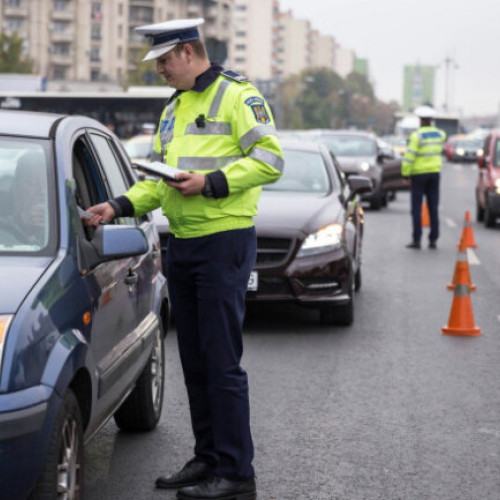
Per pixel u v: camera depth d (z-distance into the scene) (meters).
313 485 6.33
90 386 5.15
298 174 13.07
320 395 8.64
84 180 6.09
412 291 14.97
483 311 13.27
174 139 5.75
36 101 55.75
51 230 5.23
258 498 6.07
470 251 20.86
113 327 5.77
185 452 6.97
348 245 11.69
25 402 4.39
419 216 21.09
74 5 164.62
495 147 28.02
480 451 7.11
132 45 167.62
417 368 9.77
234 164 5.56
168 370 9.60
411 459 6.89
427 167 20.86
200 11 186.38
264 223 11.38
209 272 5.73
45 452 4.51
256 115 5.62
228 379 5.82
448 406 8.34
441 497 6.14
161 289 7.37
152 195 5.92
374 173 31.97
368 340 11.15
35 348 4.53
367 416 7.98
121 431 7.48
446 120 98.38
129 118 55.31
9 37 104.38
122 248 5.40
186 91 5.73
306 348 10.65
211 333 5.78
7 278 4.77
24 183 5.41
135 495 6.06
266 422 7.77
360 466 6.72
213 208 5.66
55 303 4.80
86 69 165.75
